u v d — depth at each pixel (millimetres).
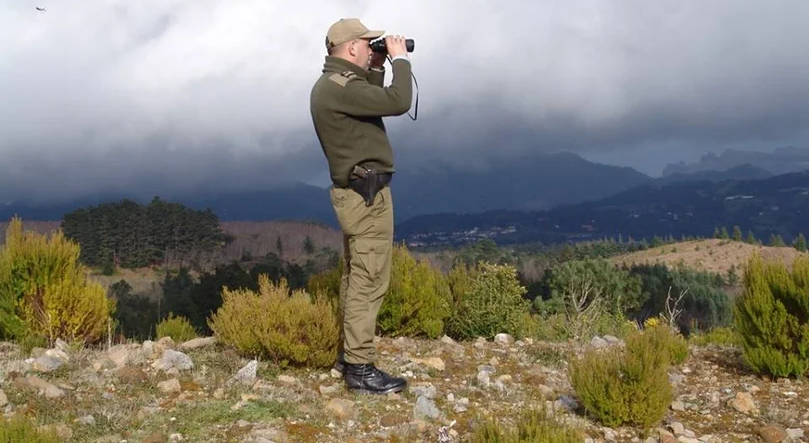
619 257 116062
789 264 5754
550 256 96062
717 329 9664
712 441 4102
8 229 6066
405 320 7668
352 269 4484
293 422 3840
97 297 6141
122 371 4559
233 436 3590
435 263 9062
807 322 5488
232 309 5477
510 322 8461
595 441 3992
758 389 5184
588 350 4898
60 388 4215
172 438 3504
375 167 4270
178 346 5602
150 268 99875
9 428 2887
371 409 4191
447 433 3846
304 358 4996
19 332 5777
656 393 4148
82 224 103375
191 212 114375
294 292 5512
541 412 3570
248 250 108625
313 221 135000
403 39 4281
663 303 30328
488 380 5039
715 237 127750
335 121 4121
